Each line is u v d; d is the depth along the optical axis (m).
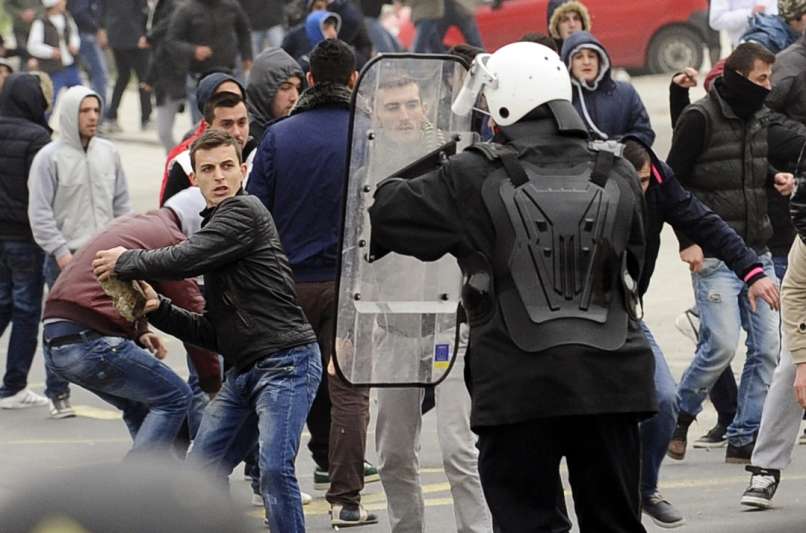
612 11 55.62
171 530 2.47
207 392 15.95
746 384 19.72
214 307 13.56
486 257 10.26
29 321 25.02
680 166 19.48
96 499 2.48
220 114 19.02
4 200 24.45
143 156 50.03
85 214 23.33
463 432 14.16
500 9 54.25
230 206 13.35
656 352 16.00
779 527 16.30
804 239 15.20
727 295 19.25
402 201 10.45
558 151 10.54
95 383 15.88
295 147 16.75
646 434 15.89
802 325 15.87
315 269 16.86
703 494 18.20
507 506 10.49
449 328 12.77
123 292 13.56
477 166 10.40
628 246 10.59
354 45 34.22
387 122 12.35
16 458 20.36
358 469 16.70
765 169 19.64
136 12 53.22
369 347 12.59
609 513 10.66
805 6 24.41
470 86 10.91
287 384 13.39
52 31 51.56
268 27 48.28
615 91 21.84
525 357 10.05
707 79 22.03
